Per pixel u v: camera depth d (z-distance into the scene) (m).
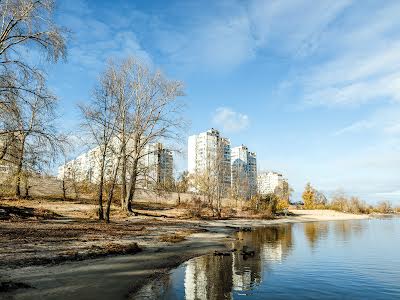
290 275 13.36
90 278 10.27
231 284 11.35
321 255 19.44
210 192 57.53
